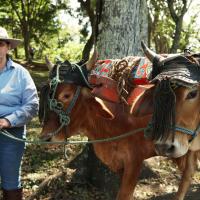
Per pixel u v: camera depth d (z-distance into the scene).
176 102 3.81
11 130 4.32
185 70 3.95
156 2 18.34
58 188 5.73
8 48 4.22
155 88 3.92
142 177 6.45
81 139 8.05
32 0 31.45
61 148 7.51
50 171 6.49
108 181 5.73
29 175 6.26
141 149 4.67
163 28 22.08
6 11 32.06
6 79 4.23
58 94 4.48
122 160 4.77
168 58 4.13
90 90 4.62
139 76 4.68
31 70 25.70
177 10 16.45
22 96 4.28
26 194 5.67
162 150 3.88
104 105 4.64
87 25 25.62
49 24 33.16
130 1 5.62
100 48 5.75
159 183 6.38
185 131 3.96
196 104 3.97
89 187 5.82
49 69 4.67
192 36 27.39
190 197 5.88
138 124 4.65
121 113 4.70
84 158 6.07
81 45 36.44
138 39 5.73
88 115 4.71
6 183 4.42
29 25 31.98
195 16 26.77
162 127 3.77
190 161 5.40
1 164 4.39
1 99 4.21
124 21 5.62
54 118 4.52
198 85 3.92
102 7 5.86
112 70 4.82
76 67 4.55
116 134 4.72
